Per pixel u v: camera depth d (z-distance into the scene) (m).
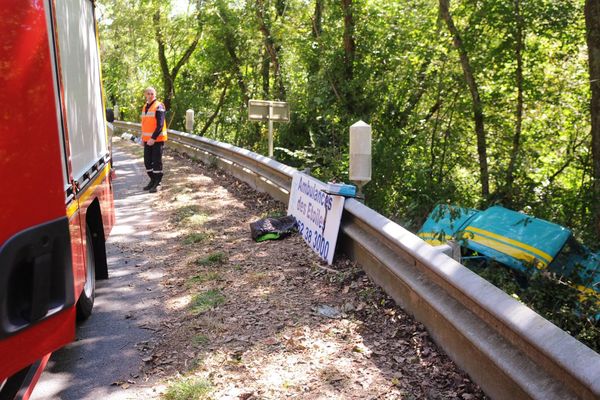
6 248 2.74
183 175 13.07
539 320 3.06
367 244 5.50
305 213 7.35
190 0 24.66
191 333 4.61
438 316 4.18
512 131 13.41
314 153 14.43
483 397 3.51
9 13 2.77
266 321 4.80
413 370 3.90
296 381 3.81
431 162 13.55
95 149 5.34
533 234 6.87
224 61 26.45
